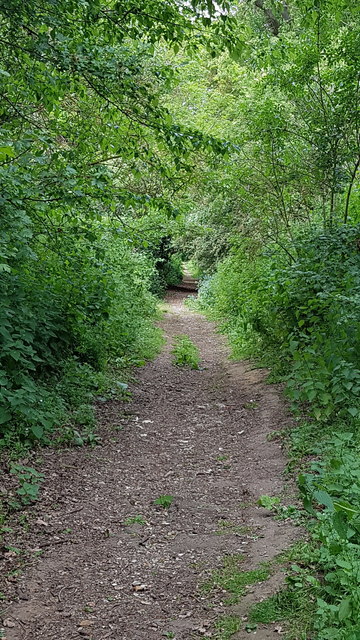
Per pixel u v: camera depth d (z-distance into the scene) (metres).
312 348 6.91
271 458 6.06
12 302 7.14
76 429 6.94
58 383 7.74
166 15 6.55
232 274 17.39
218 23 6.51
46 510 4.97
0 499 4.93
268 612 3.39
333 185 9.78
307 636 3.11
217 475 5.97
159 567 4.16
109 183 7.47
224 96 14.85
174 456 6.61
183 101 14.56
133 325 12.56
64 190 6.29
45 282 8.09
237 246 15.88
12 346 6.54
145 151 7.77
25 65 6.88
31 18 6.04
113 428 7.32
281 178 10.54
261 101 10.62
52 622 3.50
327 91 10.02
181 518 4.99
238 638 3.24
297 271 8.11
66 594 3.80
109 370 9.75
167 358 12.02
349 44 9.11
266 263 12.34
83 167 7.54
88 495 5.38
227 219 14.82
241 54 6.96
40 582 3.93
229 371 10.60
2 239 5.44
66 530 4.68
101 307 8.56
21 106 7.41
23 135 6.95
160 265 26.81
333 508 3.69
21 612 3.58
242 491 5.46
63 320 8.23
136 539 4.59
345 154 9.52
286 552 4.04
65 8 6.14
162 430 7.55
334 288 7.50
